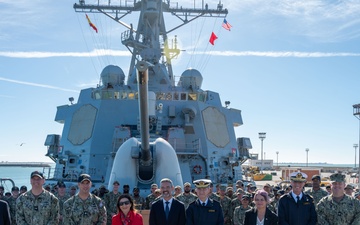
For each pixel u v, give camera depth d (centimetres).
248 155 2147
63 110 2016
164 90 1923
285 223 730
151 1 2141
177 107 1856
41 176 692
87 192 723
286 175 4566
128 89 1867
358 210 743
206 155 1795
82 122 1855
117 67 1955
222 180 1830
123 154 1283
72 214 707
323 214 762
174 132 1655
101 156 1745
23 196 691
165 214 711
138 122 1691
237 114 2119
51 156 1977
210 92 2019
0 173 10281
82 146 1794
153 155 1303
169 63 2230
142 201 1134
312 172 4500
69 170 1795
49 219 698
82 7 2220
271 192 1438
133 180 1268
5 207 684
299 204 738
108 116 1803
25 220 686
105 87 1850
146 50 2019
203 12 2266
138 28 2195
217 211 709
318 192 1036
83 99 1958
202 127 1833
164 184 718
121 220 662
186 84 1948
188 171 1622
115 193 1080
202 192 710
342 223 743
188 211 709
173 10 2258
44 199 693
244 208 940
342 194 756
